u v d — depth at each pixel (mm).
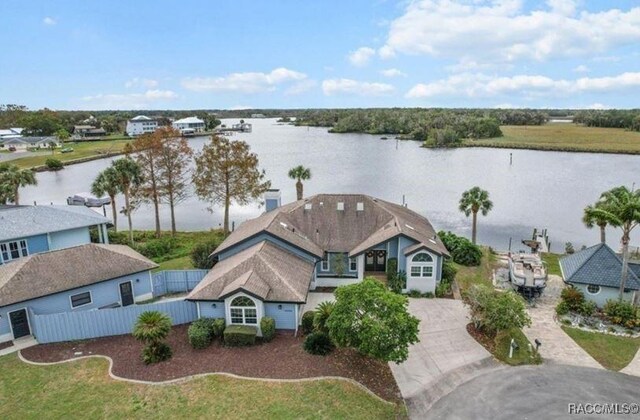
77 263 27859
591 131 189750
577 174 92938
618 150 126125
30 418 18047
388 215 34438
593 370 21578
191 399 19047
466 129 171625
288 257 29391
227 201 49125
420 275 30688
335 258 33000
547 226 55438
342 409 18391
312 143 169250
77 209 39875
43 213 36000
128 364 22078
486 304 24469
